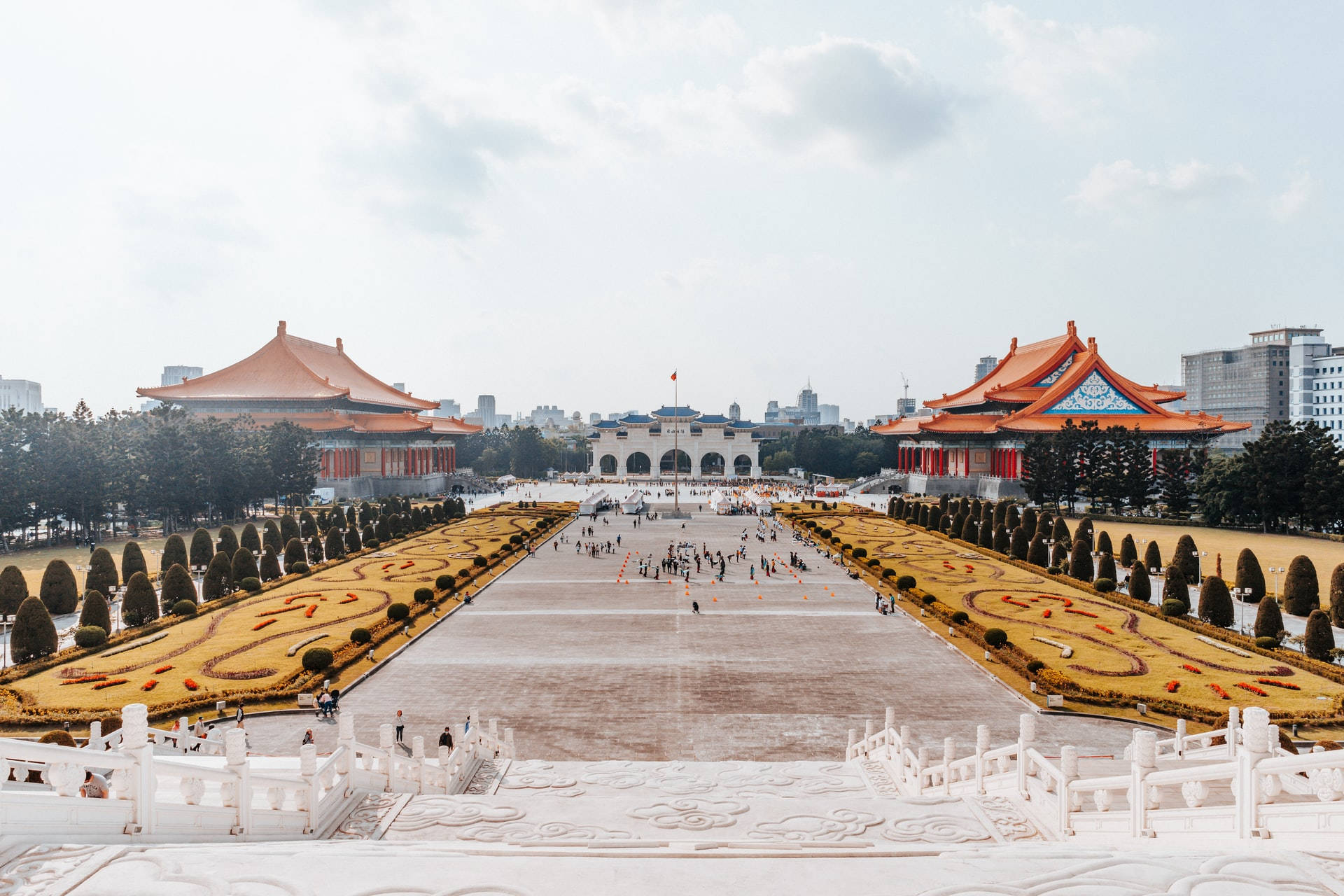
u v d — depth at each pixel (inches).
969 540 3720.5
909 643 2000.5
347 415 6407.5
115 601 2388.0
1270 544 3634.4
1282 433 3927.2
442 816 739.4
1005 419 5615.2
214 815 563.8
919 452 7283.5
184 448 4072.3
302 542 3314.5
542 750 1327.5
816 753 1320.1
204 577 2578.7
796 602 2491.4
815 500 6146.7
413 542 3718.0
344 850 406.3
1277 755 493.0
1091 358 5664.4
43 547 3836.1
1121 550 3100.4
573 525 4685.0
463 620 2246.6
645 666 1797.5
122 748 502.3
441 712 1510.8
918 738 1380.4
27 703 1499.8
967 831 681.6
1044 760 708.0
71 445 3831.2
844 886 360.8
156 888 364.8
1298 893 346.0
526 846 432.1
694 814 745.0
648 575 2967.5
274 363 6653.5
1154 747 566.6
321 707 1501.0
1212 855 382.9
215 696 1546.5
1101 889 354.0
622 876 370.6
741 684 1670.8
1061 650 1876.2
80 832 464.4
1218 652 1867.6
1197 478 4613.7
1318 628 1792.6
